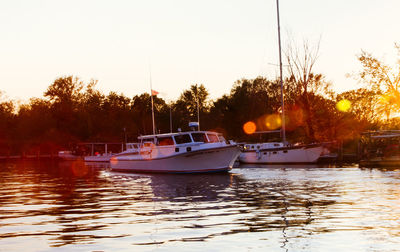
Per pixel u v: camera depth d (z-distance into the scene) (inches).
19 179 1289.4
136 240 404.5
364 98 1911.9
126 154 1585.9
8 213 586.9
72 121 3912.4
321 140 2025.1
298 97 2123.5
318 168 1493.6
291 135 2265.0
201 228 455.8
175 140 1387.8
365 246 368.2
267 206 608.4
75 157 3245.6
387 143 1594.5
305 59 2116.1
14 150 3951.8
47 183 1126.4
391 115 1900.8
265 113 2901.1
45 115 4030.5
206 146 1341.0
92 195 812.6
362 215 515.8
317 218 501.0
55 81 4168.3
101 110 4138.8
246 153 1930.4
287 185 913.5
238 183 999.0
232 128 3280.0
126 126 3651.6
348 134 2022.6
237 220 498.9
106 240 406.6
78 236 426.3
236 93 3683.6
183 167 1357.0
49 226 483.5
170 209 603.2
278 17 1966.0
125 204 668.7
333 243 379.9
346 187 842.2
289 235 414.0
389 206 584.7
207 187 927.0
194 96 4781.0
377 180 983.0
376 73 1836.9
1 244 395.9
